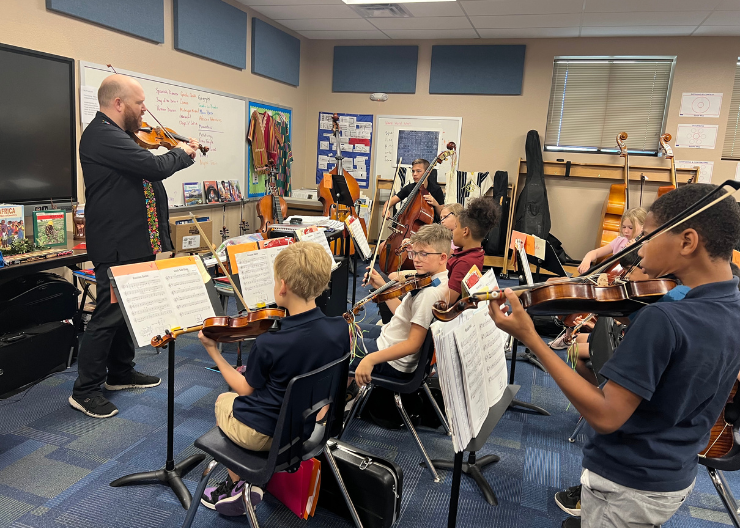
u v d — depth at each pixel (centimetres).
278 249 220
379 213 622
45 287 272
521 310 94
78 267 325
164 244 255
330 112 628
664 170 529
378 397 241
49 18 302
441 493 195
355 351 253
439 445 229
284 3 467
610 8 430
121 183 229
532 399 280
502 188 551
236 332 153
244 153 509
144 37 372
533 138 545
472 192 562
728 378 98
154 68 389
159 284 170
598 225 558
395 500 172
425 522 178
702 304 92
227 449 149
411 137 603
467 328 116
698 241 92
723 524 184
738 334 93
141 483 191
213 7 440
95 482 191
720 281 94
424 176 413
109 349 243
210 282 186
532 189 537
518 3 429
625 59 538
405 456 219
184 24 408
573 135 567
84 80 327
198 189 447
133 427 230
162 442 219
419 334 185
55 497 182
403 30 543
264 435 145
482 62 562
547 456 224
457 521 180
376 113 612
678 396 93
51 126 300
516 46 549
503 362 144
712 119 518
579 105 559
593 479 108
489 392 130
